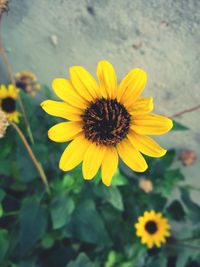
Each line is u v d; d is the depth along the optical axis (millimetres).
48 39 210
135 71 142
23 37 214
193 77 197
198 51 187
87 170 140
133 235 222
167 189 223
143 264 229
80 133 143
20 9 202
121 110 143
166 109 216
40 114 214
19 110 200
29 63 226
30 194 241
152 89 210
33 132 205
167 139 231
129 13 187
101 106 142
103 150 142
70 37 205
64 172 211
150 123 140
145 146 140
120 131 142
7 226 216
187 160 222
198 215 226
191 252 233
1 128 158
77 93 142
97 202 223
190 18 179
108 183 139
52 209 190
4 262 208
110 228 223
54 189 194
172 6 178
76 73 140
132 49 198
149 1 181
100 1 187
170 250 240
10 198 220
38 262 223
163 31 187
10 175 229
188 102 208
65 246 228
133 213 223
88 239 201
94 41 202
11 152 210
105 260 224
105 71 141
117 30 194
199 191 248
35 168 198
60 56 215
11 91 197
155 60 198
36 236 192
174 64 196
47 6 196
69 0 191
